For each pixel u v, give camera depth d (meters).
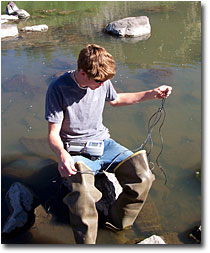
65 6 12.09
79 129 2.60
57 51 6.43
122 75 5.10
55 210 2.61
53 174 3.02
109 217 2.50
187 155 3.23
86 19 9.61
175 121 3.83
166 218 2.50
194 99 4.28
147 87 4.63
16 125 3.86
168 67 5.36
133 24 7.59
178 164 3.10
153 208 2.59
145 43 6.90
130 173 2.28
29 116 4.05
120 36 7.51
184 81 4.79
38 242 2.32
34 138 3.61
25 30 8.18
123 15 9.90
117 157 2.56
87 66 2.11
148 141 3.47
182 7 10.59
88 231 2.13
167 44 6.71
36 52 6.38
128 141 3.47
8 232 2.37
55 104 2.41
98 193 2.24
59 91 2.39
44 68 5.50
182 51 6.19
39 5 12.38
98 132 2.71
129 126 3.77
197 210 2.57
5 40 7.30
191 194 2.74
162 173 2.99
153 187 2.82
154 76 4.99
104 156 2.62
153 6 11.13
